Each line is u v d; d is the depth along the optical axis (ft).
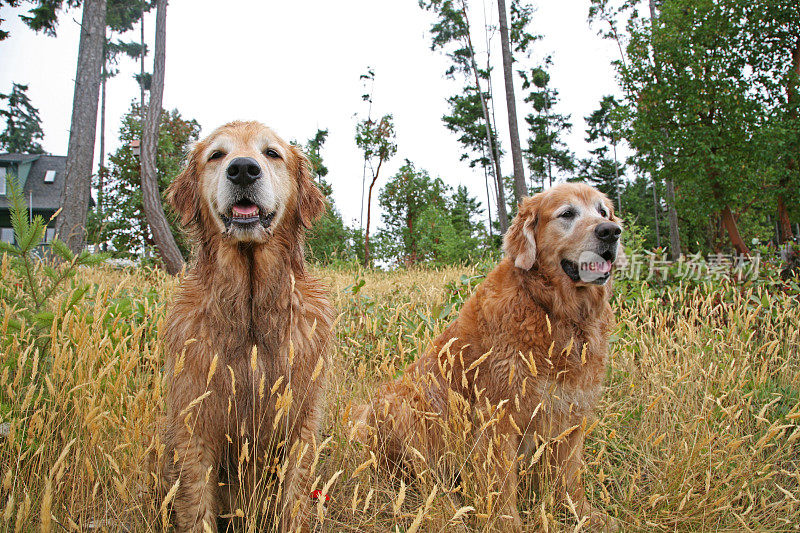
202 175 2.50
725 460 2.49
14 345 2.23
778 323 4.07
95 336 2.50
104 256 2.93
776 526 2.38
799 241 8.00
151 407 2.22
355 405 3.12
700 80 11.69
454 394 2.43
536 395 2.63
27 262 2.64
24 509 1.80
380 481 2.68
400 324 4.26
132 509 2.06
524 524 2.45
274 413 2.29
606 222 2.70
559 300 2.73
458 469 2.56
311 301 2.51
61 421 2.34
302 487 2.28
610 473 2.83
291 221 2.61
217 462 2.30
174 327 2.31
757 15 11.73
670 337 3.61
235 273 2.30
